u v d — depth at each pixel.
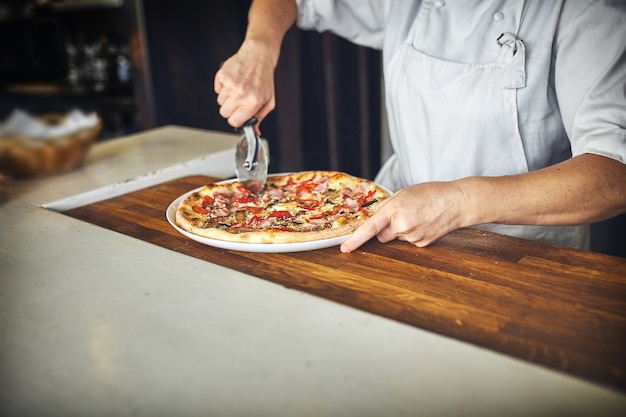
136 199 1.33
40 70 4.16
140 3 3.29
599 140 1.01
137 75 3.45
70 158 1.50
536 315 0.77
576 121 1.08
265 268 0.94
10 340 0.73
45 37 4.10
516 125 1.26
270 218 1.11
